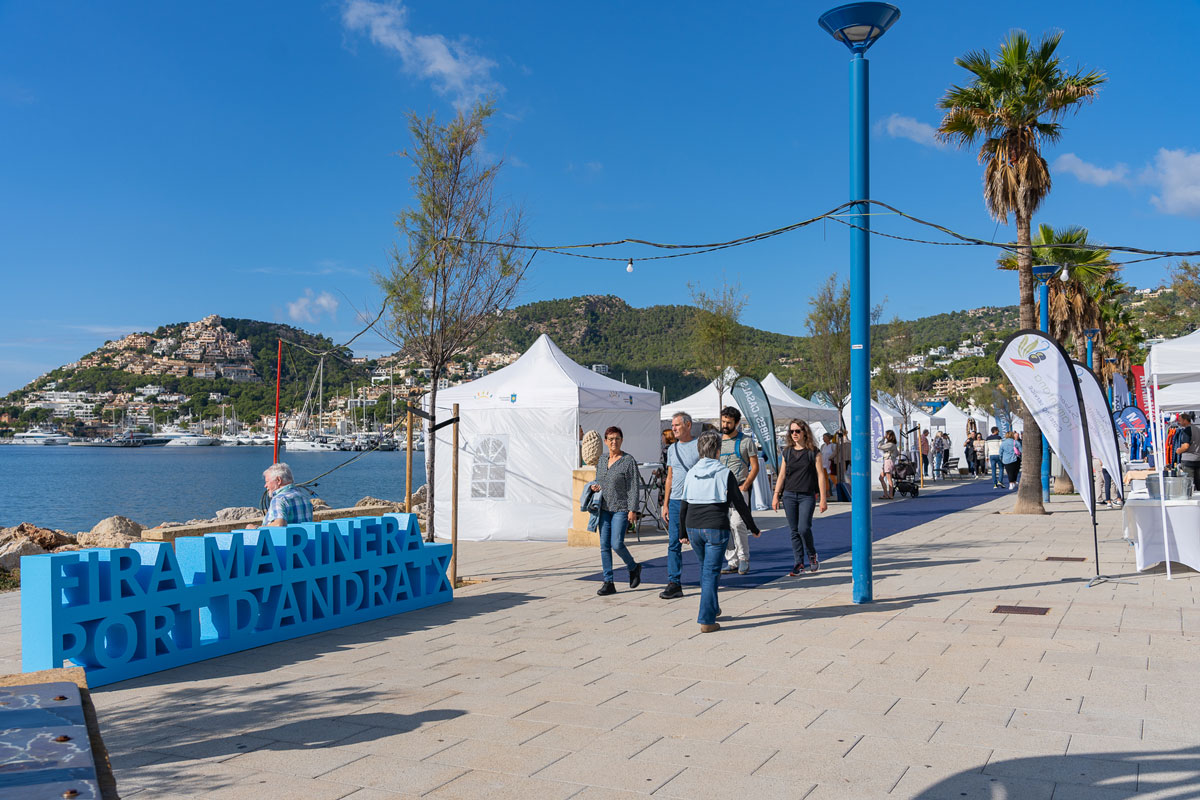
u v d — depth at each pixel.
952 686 5.60
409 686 5.85
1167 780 4.02
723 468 7.48
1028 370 9.82
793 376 42.00
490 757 4.48
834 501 22.06
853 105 8.46
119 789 4.12
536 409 15.55
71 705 2.04
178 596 6.50
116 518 16.17
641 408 17.33
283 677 6.14
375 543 8.41
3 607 9.64
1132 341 39.28
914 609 8.14
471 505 15.79
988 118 17.38
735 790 3.99
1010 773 4.13
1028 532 14.52
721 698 5.45
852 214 8.44
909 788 3.98
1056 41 17.11
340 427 152.38
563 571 11.37
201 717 5.23
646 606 8.68
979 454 35.75
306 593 7.57
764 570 11.13
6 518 34.53
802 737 4.70
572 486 14.88
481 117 11.02
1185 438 19.17
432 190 10.95
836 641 6.93
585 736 4.78
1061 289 28.19
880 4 8.05
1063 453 9.67
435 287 11.05
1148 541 9.91
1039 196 17.70
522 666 6.35
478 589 9.99
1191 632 7.00
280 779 4.22
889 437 23.88
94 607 5.95
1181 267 37.31
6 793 1.53
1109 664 6.05
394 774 4.27
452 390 16.20
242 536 7.02
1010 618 7.64
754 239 9.14
